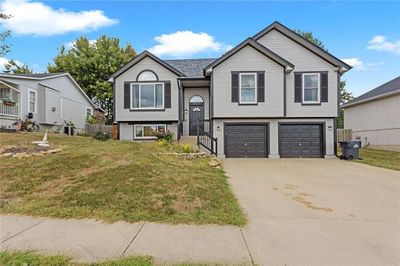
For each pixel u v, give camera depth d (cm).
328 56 1577
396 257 356
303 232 436
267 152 1557
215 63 1535
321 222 484
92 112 2941
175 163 954
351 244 394
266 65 1534
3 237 402
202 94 1884
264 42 1633
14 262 324
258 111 1534
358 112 2395
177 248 371
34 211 506
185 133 1873
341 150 1652
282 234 427
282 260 343
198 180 730
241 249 371
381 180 872
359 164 1264
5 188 625
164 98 1705
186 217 485
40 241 388
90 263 325
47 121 2039
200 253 357
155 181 667
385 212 545
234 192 684
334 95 1580
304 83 1590
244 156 1560
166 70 1711
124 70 1717
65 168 758
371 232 441
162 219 476
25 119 1881
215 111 1542
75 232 421
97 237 403
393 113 1923
